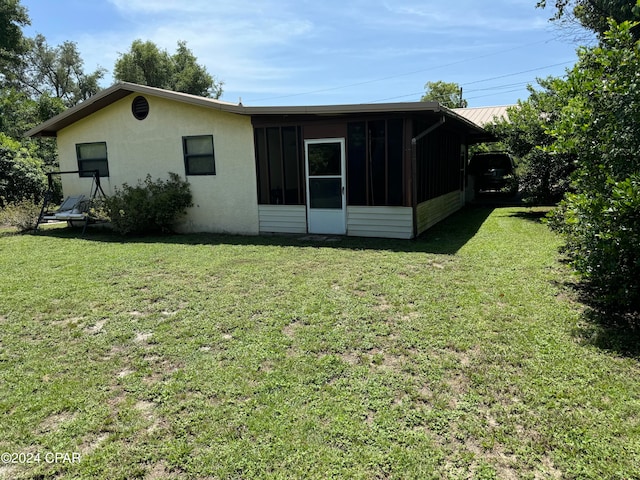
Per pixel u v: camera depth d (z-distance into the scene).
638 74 3.58
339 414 2.63
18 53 29.36
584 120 4.12
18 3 25.92
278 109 7.91
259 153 9.02
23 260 6.99
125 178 10.46
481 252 6.70
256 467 2.21
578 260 4.03
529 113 10.51
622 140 3.75
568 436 2.39
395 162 7.86
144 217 9.38
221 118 9.23
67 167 11.15
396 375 3.07
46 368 3.33
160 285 5.41
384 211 8.12
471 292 4.78
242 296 4.89
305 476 2.15
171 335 3.88
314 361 3.30
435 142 9.54
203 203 9.77
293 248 7.46
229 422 2.58
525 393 2.81
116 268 6.36
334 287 5.13
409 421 2.55
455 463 2.22
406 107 7.04
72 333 4.00
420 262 6.17
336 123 8.23
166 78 38.53
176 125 9.67
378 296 4.77
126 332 3.98
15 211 10.71
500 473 2.14
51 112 20.66
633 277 3.74
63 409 2.78
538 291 4.75
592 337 3.56
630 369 3.06
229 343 3.68
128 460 2.29
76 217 9.77
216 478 2.15
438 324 3.93
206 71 40.53
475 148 17.20
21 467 2.27
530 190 10.73
